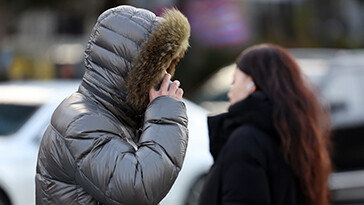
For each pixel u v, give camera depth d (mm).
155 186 5039
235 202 6523
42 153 5359
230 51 34281
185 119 5445
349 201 17344
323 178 7043
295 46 38781
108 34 5438
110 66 5430
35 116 13992
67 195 5223
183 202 15297
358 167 17594
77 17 37719
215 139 7191
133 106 5535
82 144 5090
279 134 6742
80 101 5363
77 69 32250
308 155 6793
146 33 5438
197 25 32250
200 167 15664
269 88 7012
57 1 35375
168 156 5152
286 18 39938
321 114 7387
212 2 33125
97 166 5020
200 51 32406
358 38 42125
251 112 6863
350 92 18344
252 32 37219
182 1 30453
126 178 4953
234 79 7480
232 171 6590
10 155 13195
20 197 13070
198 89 22438
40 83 15703
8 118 14109
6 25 37594
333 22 41562
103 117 5266
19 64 33781
